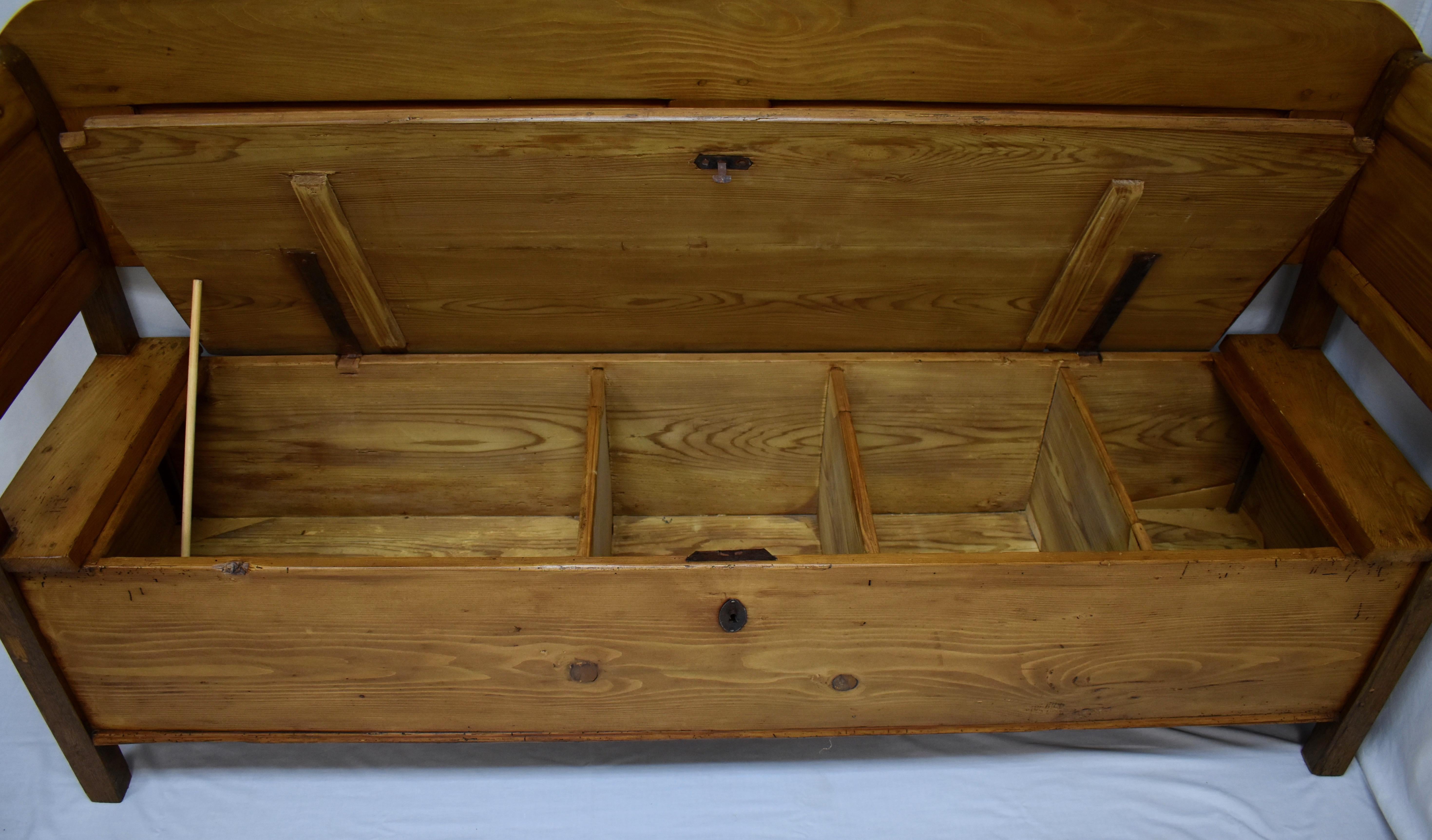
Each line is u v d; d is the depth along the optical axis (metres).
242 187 1.63
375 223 1.72
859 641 1.64
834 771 1.90
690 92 1.80
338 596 1.55
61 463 1.70
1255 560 1.57
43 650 1.60
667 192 1.67
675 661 1.66
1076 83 1.79
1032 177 1.66
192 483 1.95
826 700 1.74
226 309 1.92
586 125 1.54
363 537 2.24
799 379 2.09
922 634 1.64
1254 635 1.68
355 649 1.63
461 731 1.78
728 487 2.29
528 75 1.75
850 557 1.55
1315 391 1.92
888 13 1.69
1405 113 1.70
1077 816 1.82
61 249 1.78
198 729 1.77
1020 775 1.89
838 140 1.58
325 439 2.14
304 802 1.82
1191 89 1.79
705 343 2.06
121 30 1.63
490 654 1.64
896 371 2.08
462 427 2.14
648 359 2.05
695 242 1.79
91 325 1.92
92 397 1.86
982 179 1.66
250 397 2.05
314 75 1.72
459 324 1.99
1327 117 1.82
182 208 1.67
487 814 1.81
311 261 1.79
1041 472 2.23
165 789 1.84
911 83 1.80
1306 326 2.00
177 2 1.60
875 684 1.72
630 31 1.70
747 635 1.62
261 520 2.26
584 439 2.17
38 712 1.98
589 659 1.65
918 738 1.96
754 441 2.20
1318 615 1.65
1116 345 2.11
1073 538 2.05
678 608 1.58
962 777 1.88
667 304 1.95
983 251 1.82
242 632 1.60
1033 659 1.70
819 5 1.68
